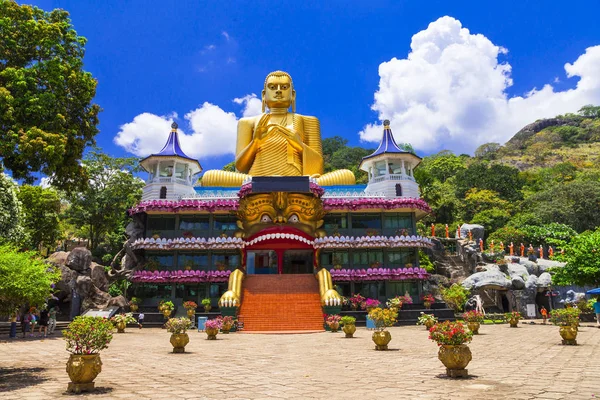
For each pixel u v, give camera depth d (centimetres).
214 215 3969
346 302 3416
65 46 2267
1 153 1780
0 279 1267
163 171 4241
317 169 4166
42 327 2670
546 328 3028
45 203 4341
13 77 1948
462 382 1088
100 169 5072
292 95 4516
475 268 4834
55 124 2005
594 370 1269
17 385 1096
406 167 4297
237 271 3538
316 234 3875
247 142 4362
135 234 4119
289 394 962
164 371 1303
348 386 1052
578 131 15262
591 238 3200
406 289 3772
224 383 1102
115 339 2403
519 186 8231
